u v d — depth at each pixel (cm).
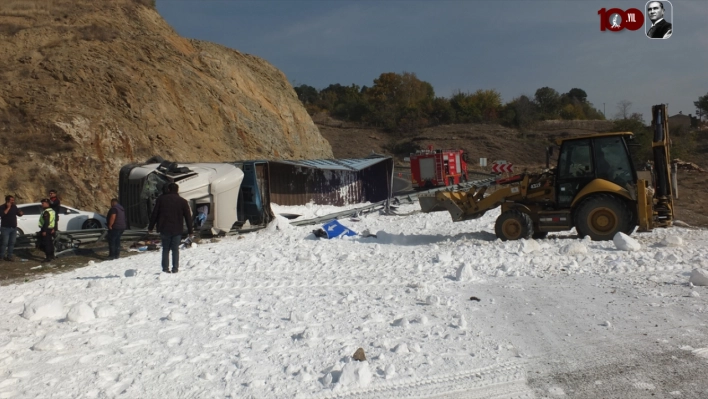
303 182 2830
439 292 945
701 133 6294
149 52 3284
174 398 531
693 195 2959
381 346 658
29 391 551
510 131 7506
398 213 2617
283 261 1306
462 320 738
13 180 2302
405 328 729
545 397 528
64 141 2502
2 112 2533
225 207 1973
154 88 3050
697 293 852
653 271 1058
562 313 788
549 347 654
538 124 7819
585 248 1254
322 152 4525
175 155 2873
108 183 2519
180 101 3172
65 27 3183
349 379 554
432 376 575
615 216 1443
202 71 3631
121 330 743
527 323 746
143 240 1853
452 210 1681
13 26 3095
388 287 996
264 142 3603
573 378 568
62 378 580
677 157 4991
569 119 8562
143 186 1891
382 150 7394
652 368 588
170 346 676
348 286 1017
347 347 655
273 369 596
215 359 628
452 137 7194
